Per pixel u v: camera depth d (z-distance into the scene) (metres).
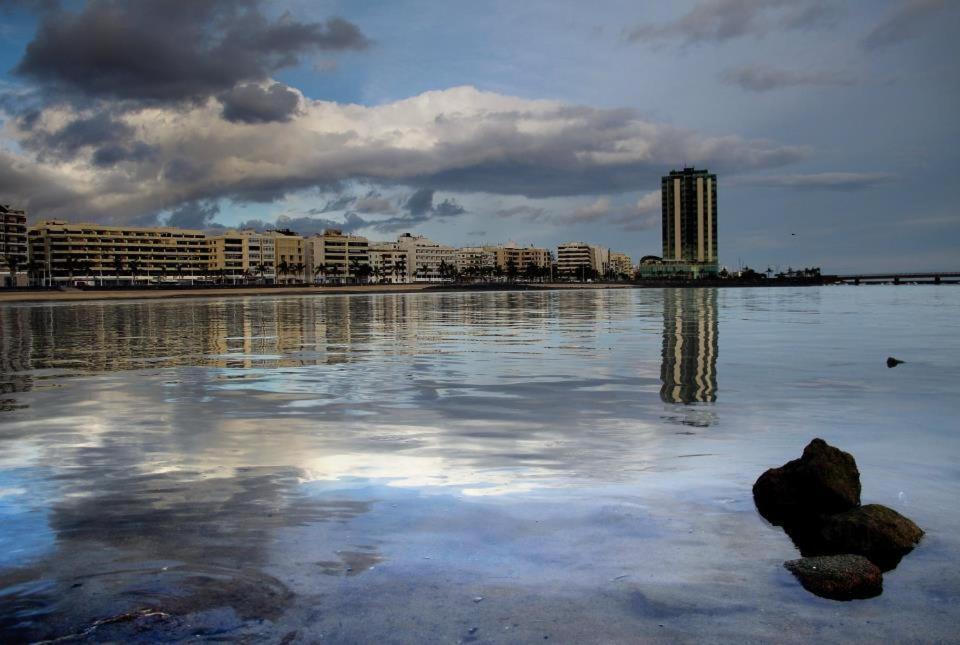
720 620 4.48
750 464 8.39
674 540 5.86
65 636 4.32
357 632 4.33
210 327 39.66
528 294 138.25
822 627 4.40
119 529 6.19
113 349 25.84
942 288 178.62
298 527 6.21
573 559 5.45
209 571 5.25
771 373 17.09
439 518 6.43
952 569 5.28
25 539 5.95
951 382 15.41
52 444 9.74
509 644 4.18
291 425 11.06
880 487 7.32
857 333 30.14
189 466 8.47
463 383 15.88
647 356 21.38
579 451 9.14
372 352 23.58
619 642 4.21
